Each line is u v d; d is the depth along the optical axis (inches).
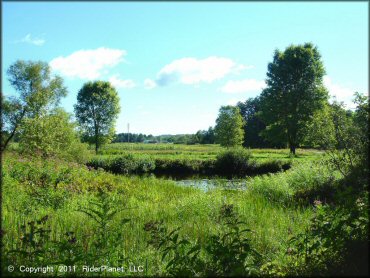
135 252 263.9
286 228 348.5
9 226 295.0
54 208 441.4
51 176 581.9
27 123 1040.2
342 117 312.5
